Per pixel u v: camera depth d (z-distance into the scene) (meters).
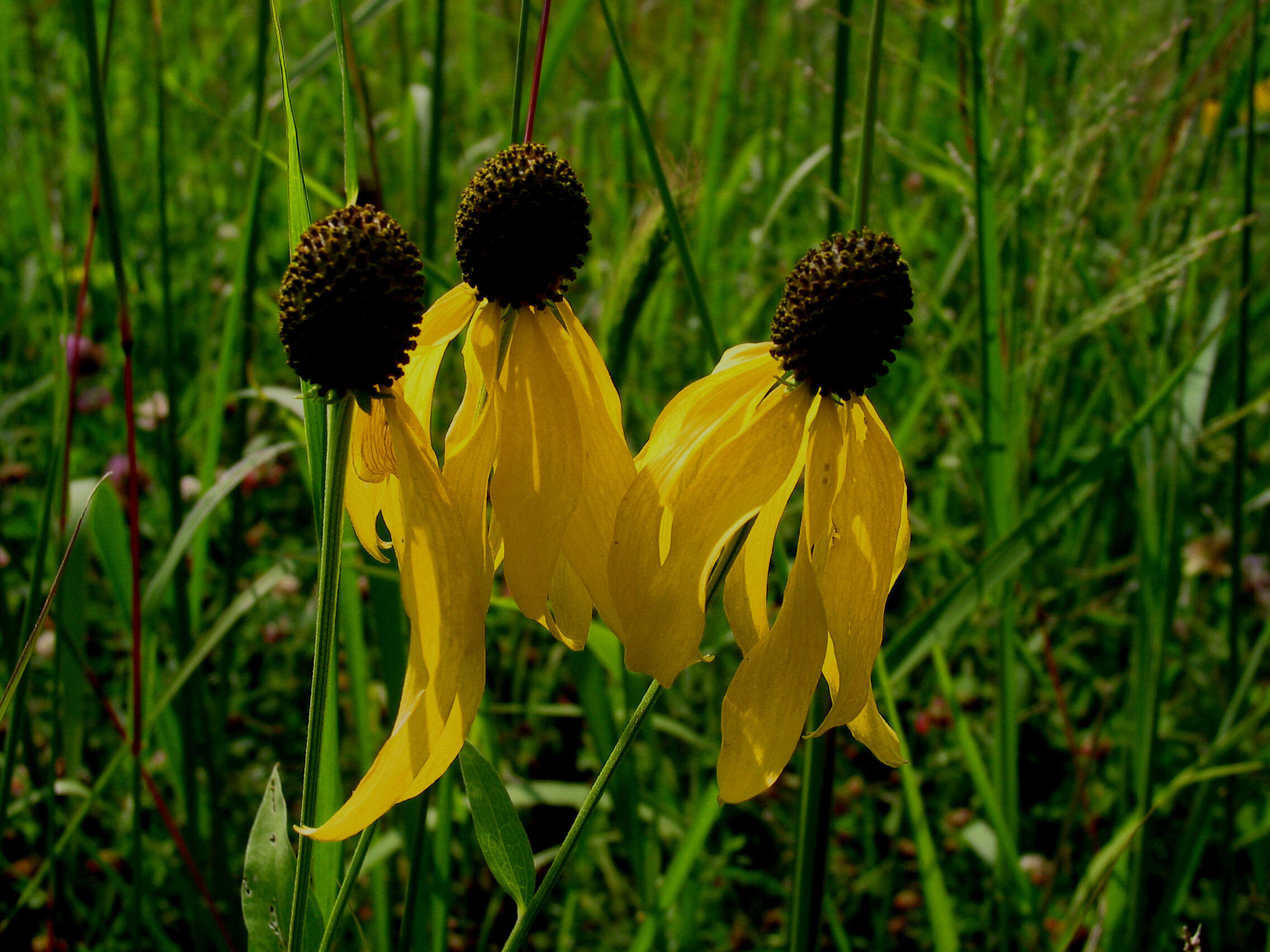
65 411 0.28
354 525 0.21
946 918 0.29
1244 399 0.31
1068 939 0.28
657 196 0.26
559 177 0.20
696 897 0.31
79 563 0.29
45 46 0.62
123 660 0.42
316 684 0.19
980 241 0.30
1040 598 0.41
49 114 0.49
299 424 0.29
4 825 0.27
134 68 0.67
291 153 0.21
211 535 0.45
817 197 0.46
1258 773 0.35
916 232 0.49
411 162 0.40
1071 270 0.33
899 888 0.38
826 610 0.20
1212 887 0.35
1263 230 0.48
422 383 0.21
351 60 0.29
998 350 0.30
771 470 0.20
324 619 0.19
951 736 0.40
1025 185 0.32
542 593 0.19
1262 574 0.39
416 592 0.18
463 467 0.20
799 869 0.26
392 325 0.18
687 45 0.58
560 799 0.33
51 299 0.31
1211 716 0.37
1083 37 0.46
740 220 0.58
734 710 0.19
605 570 0.20
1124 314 0.36
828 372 0.20
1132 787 0.36
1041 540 0.31
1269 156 0.51
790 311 0.20
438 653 0.18
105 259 0.54
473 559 0.19
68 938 0.31
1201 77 0.37
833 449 0.20
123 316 0.26
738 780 0.19
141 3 0.68
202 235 0.61
